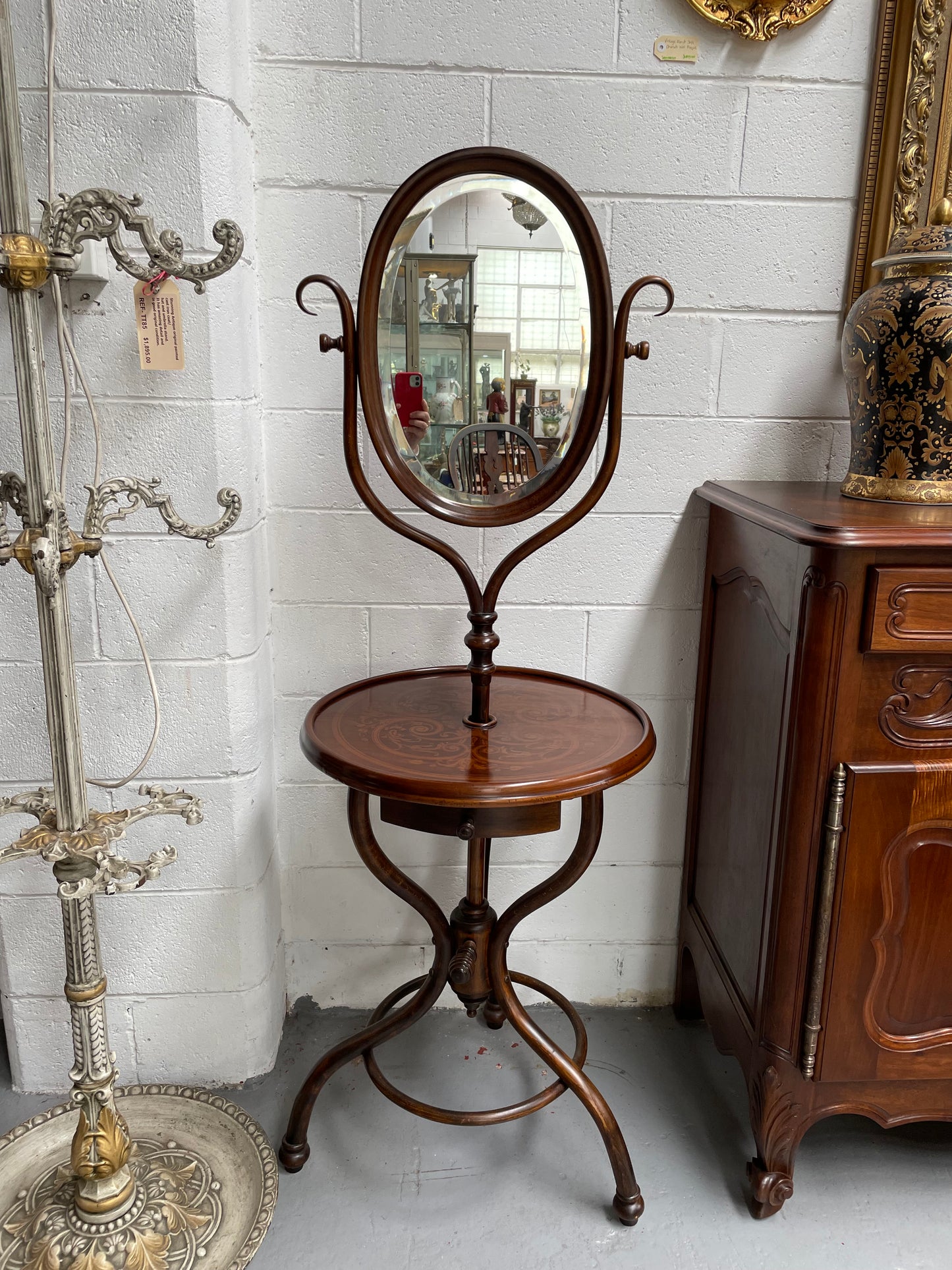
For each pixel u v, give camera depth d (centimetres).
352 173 123
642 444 135
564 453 107
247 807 129
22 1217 109
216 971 133
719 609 133
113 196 86
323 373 129
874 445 114
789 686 102
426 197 100
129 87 105
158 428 114
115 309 110
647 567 139
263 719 133
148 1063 136
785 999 108
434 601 138
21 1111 131
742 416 135
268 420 130
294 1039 147
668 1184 121
